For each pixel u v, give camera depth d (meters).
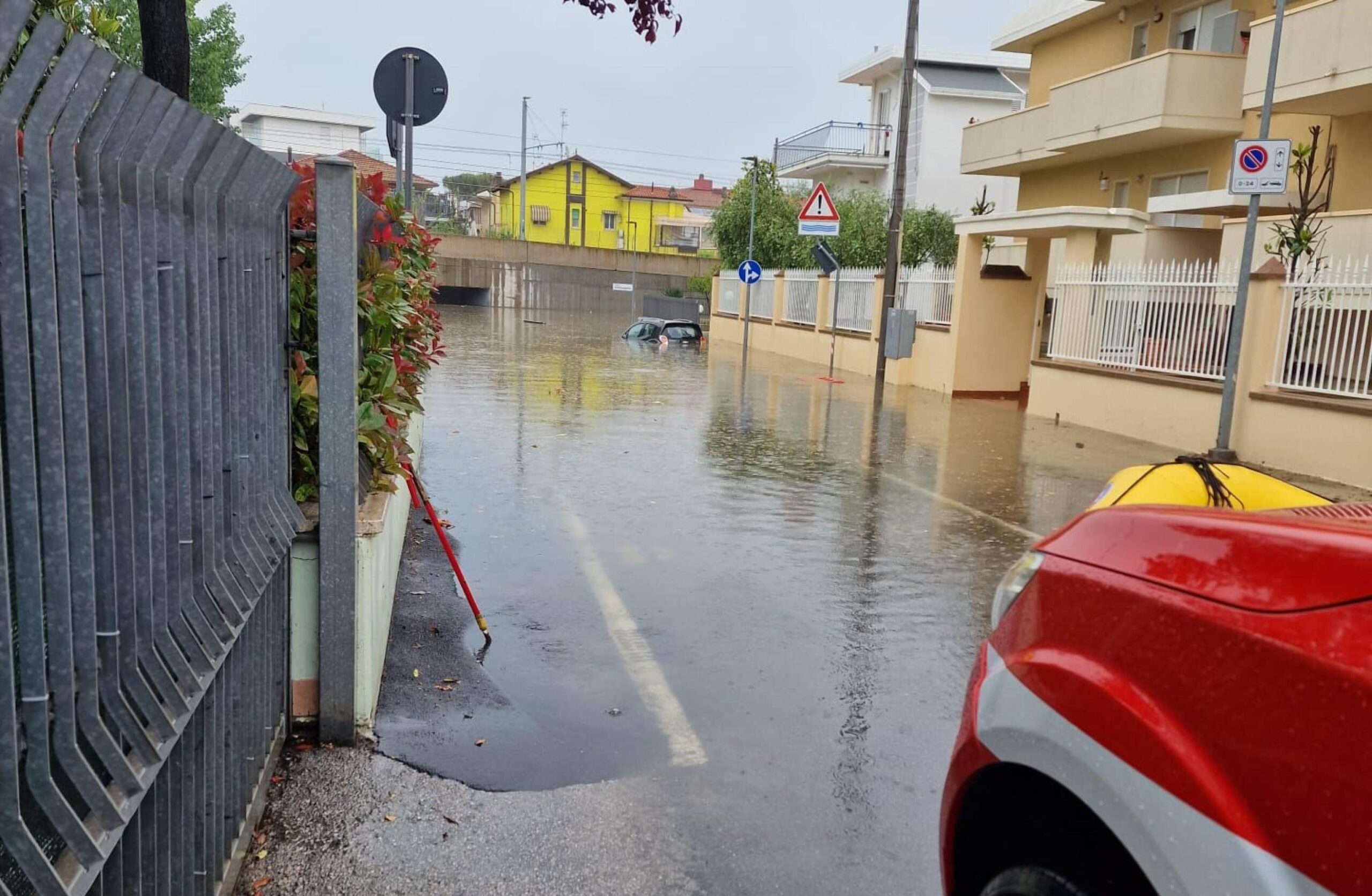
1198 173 17.89
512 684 4.67
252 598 2.82
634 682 4.77
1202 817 1.62
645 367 21.38
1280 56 13.66
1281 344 10.73
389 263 5.56
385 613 4.71
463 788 3.67
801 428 13.20
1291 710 1.56
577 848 3.35
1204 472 3.36
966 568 6.89
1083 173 21.05
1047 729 1.94
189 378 2.42
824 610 5.91
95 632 1.87
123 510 2.02
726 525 7.80
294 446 3.96
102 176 1.93
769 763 4.02
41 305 1.70
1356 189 14.50
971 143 23.20
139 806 2.10
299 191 4.17
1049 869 1.98
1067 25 21.66
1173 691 1.74
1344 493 9.43
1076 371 14.15
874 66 38.56
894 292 18.81
